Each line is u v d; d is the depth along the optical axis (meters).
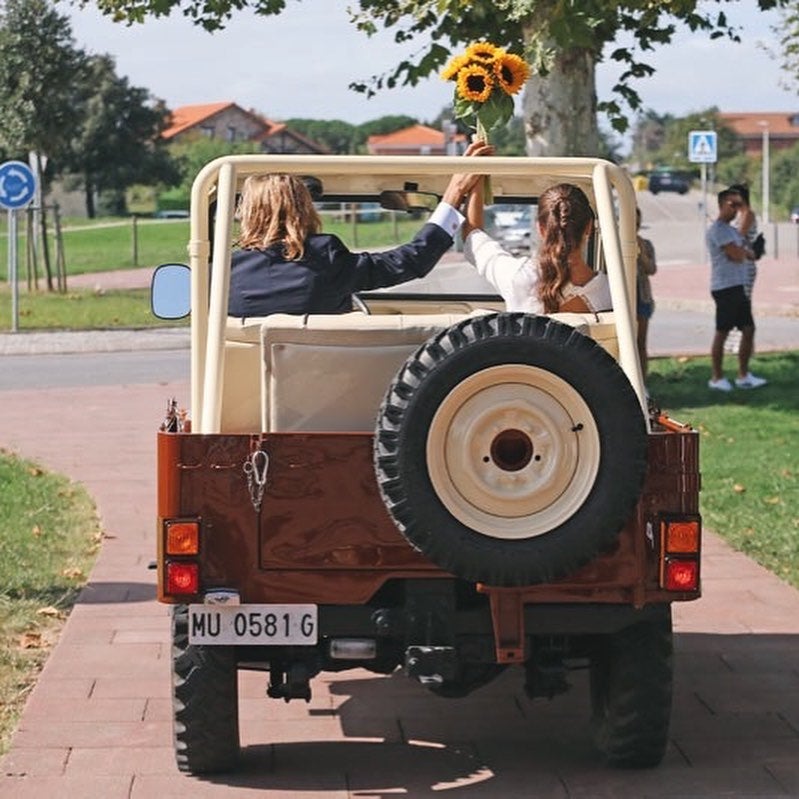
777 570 11.71
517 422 6.54
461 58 7.74
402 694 8.86
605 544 6.62
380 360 6.95
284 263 7.50
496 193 8.73
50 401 21.75
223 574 6.81
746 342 21.45
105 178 106.06
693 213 98.06
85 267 56.00
